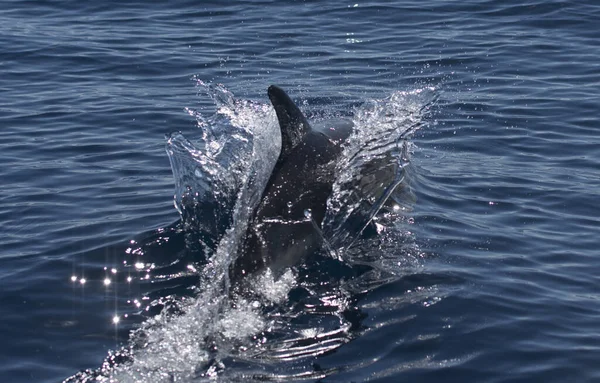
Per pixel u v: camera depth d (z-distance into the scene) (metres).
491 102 14.02
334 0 20.11
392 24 18.47
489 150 12.20
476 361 7.33
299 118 9.74
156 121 13.40
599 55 16.33
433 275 8.70
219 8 19.77
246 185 9.88
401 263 8.95
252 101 14.22
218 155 10.80
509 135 12.70
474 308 8.10
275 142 10.23
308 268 8.77
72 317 8.05
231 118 11.90
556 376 7.13
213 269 8.80
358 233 9.48
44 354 7.50
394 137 10.88
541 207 10.30
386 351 7.48
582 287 8.52
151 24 18.73
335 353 7.47
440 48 16.81
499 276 8.70
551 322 7.89
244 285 8.38
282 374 7.17
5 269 8.87
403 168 10.58
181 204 10.06
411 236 9.51
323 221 9.17
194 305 8.17
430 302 8.20
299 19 18.91
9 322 7.96
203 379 7.11
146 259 9.06
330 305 8.20
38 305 8.24
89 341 7.69
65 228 9.76
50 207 10.33
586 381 7.07
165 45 17.30
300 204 9.12
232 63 16.27
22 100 14.40
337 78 15.37
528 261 9.02
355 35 17.78
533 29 17.89
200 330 7.79
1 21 18.84
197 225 9.68
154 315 8.07
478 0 19.70
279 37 17.73
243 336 7.71
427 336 7.68
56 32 18.11
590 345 7.54
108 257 9.09
